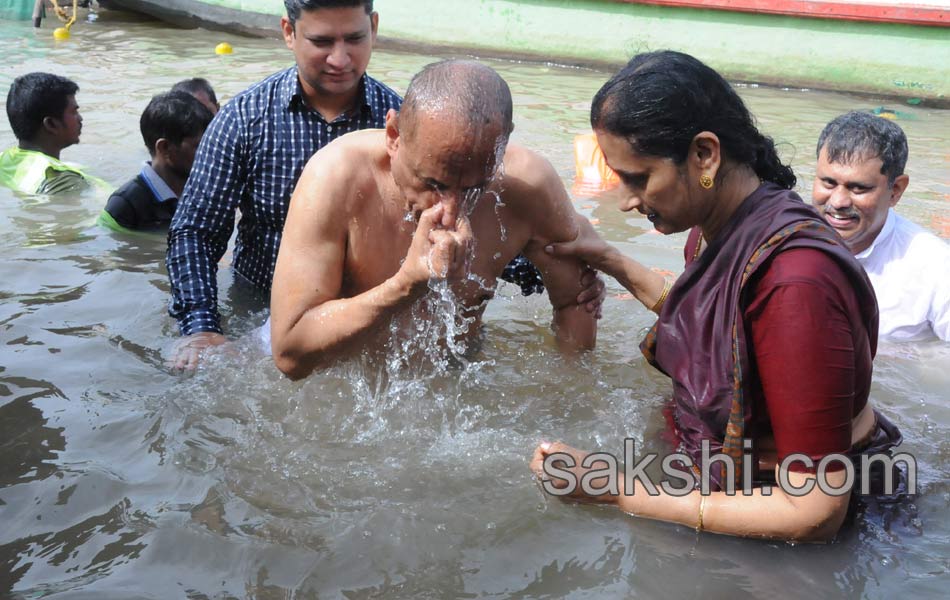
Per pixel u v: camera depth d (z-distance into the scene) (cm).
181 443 274
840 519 224
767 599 215
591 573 224
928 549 232
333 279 275
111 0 1190
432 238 237
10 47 949
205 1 1084
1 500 246
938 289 362
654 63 221
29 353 328
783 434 216
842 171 351
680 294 247
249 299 381
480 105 227
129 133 645
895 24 844
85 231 462
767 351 214
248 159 361
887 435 257
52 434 278
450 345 310
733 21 902
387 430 283
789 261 211
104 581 217
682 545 233
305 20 334
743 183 230
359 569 224
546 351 337
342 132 362
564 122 708
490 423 289
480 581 221
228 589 216
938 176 584
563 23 957
